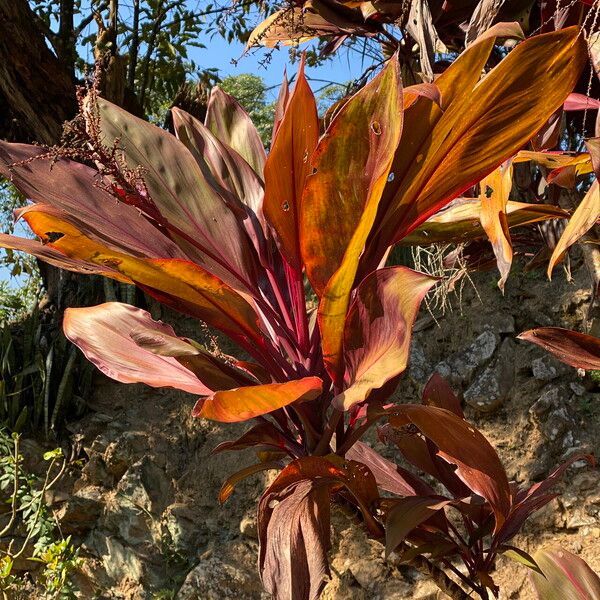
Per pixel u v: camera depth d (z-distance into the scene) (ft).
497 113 3.29
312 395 3.14
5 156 3.54
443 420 3.47
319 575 3.21
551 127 4.82
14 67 13.74
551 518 9.93
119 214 3.68
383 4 6.48
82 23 16.01
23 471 13.97
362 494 3.67
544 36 3.05
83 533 13.64
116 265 3.35
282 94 4.46
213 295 3.53
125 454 13.76
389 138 3.03
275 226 3.55
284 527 3.43
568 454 10.40
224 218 4.05
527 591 9.46
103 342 3.92
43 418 14.78
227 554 12.05
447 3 6.15
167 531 12.80
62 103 14.29
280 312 4.04
